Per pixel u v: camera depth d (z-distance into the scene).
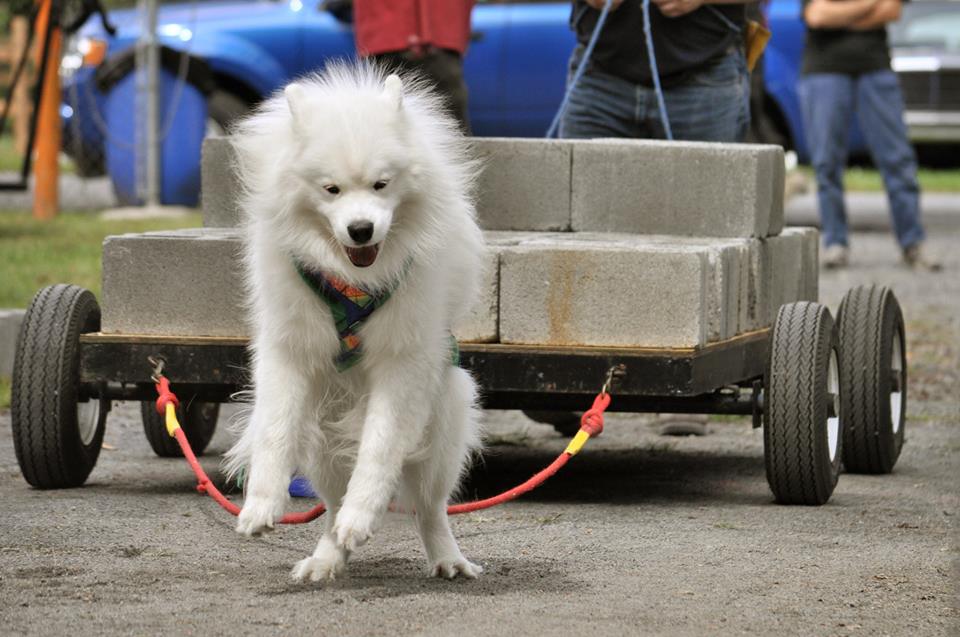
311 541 8.73
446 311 7.64
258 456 7.27
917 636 6.86
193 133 25.84
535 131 26.67
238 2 27.45
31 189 30.20
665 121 11.68
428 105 7.92
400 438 7.34
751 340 10.33
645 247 9.40
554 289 9.47
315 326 7.35
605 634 6.79
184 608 7.16
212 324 9.76
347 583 7.72
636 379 9.27
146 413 11.39
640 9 11.91
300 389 7.43
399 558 8.38
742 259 10.20
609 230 10.92
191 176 26.02
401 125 7.23
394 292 7.32
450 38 12.76
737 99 12.27
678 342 9.35
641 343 9.41
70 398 9.84
